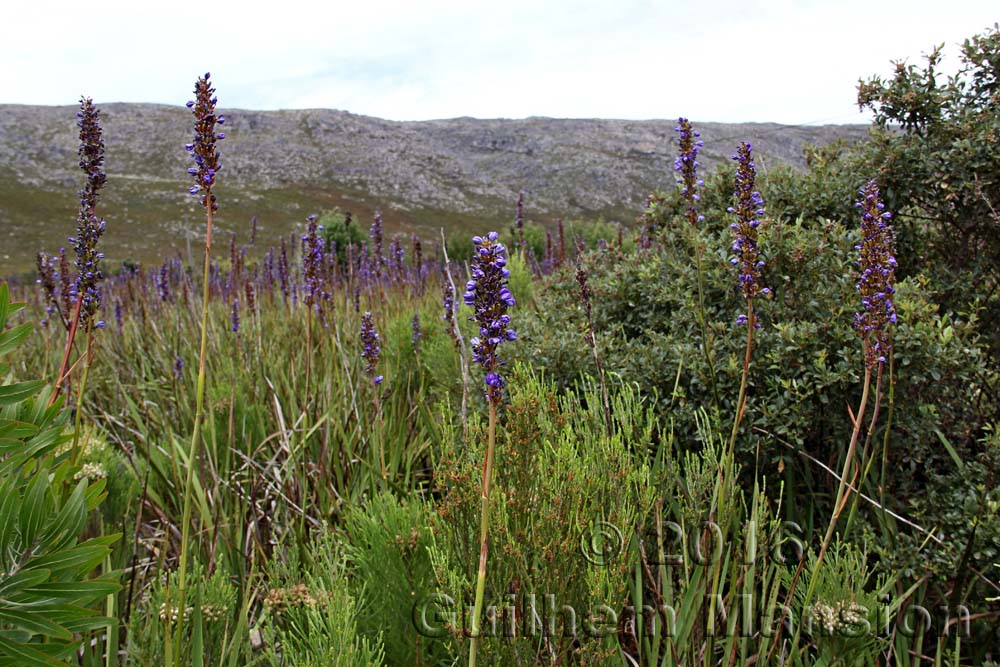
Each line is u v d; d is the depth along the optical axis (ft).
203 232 210.38
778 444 11.78
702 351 12.75
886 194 15.43
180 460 12.59
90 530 9.68
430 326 21.06
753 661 8.63
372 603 9.05
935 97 15.08
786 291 13.25
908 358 11.14
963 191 14.62
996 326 15.06
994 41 14.84
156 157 335.47
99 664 7.69
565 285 17.54
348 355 19.01
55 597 5.31
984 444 12.06
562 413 10.57
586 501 8.85
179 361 17.56
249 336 19.89
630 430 10.09
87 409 15.47
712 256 14.10
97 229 7.57
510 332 5.94
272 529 11.83
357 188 319.68
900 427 11.55
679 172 10.52
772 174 16.84
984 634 9.99
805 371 11.82
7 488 5.23
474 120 458.09
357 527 10.09
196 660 7.43
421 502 10.93
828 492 12.05
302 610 8.71
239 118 384.68
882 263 7.97
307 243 13.14
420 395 15.99
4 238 211.00
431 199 316.19
